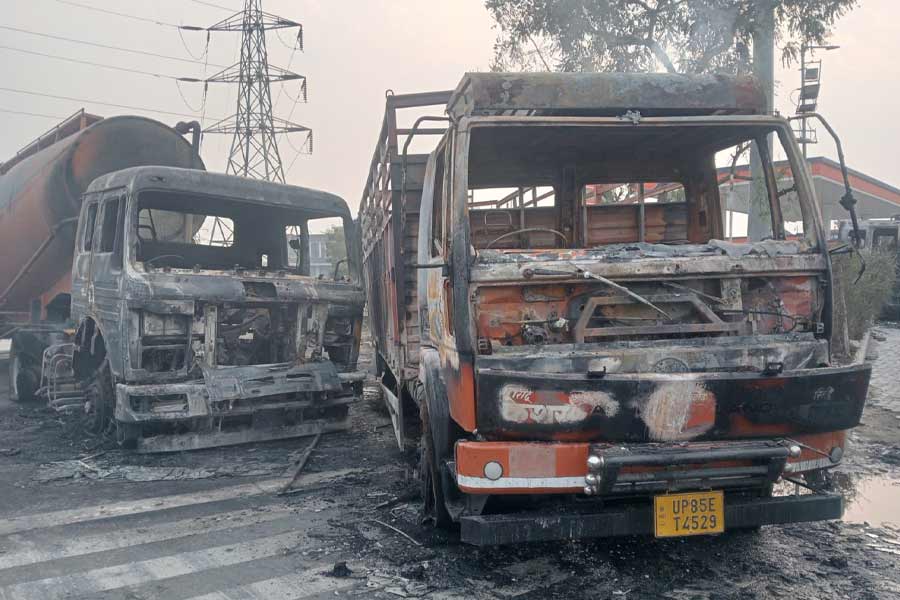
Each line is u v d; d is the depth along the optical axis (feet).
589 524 12.64
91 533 17.20
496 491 12.51
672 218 18.74
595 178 18.21
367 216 33.71
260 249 30.99
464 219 13.58
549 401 12.51
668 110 15.93
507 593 13.44
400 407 21.27
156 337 24.29
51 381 31.07
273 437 26.07
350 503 19.31
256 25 128.57
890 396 32.37
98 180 29.12
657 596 13.20
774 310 14.23
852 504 18.70
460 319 13.32
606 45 40.22
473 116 14.80
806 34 36.94
